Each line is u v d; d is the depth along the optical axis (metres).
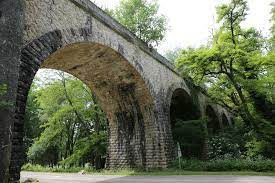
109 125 20.97
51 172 25.97
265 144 19.02
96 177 17.16
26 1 10.46
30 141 39.22
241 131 24.25
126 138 20.02
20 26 9.08
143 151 19.08
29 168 30.61
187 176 15.32
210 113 30.64
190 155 23.12
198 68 20.39
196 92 25.91
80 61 15.89
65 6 12.35
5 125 7.97
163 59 21.03
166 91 20.78
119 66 16.97
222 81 21.81
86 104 28.36
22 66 9.72
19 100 9.33
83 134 31.16
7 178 7.84
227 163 18.12
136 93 18.81
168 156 18.84
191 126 22.47
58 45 11.57
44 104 29.73
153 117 18.84
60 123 29.11
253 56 19.06
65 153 34.53
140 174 17.17
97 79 18.30
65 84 28.27
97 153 27.38
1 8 8.48
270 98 20.33
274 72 19.20
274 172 16.44
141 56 18.14
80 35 12.92
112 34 15.37
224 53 18.61
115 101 19.91
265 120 19.72
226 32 21.45
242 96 20.27
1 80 8.06
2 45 8.27
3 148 7.81
